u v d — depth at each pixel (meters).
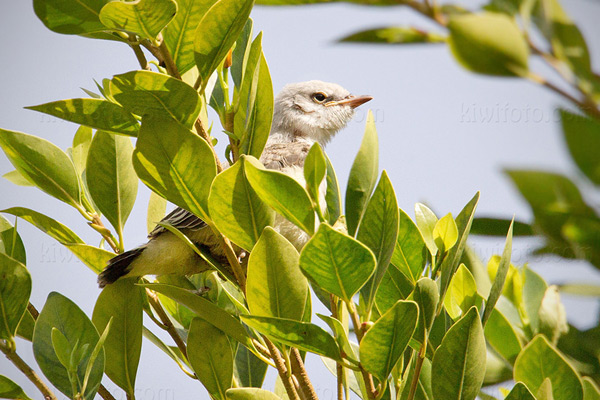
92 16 5.26
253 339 6.58
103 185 7.88
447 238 6.04
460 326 5.42
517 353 6.32
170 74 5.86
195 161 5.71
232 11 5.44
